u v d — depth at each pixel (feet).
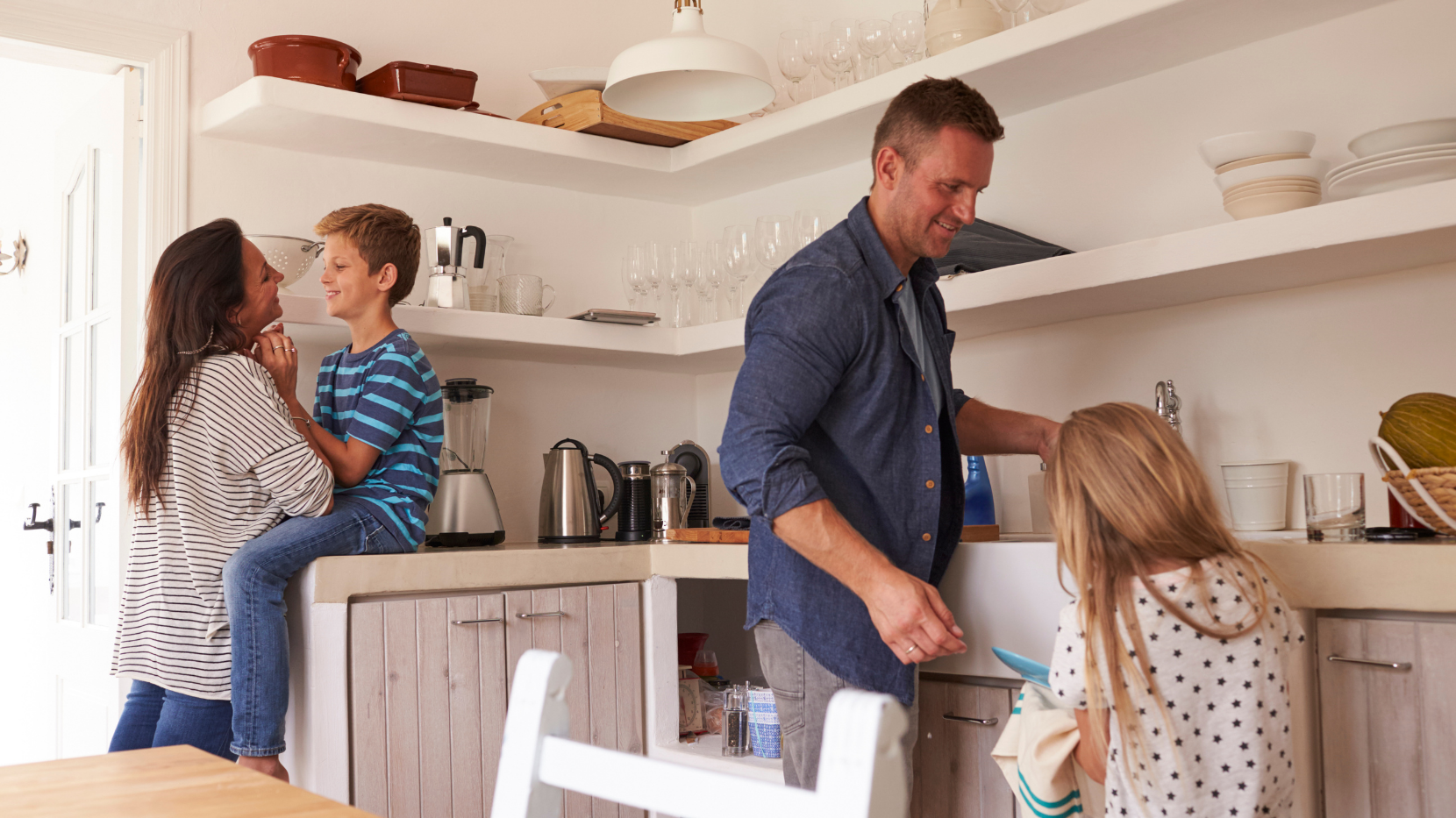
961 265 7.55
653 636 8.04
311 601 6.56
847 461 4.99
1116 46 7.06
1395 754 4.92
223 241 6.63
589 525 8.73
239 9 8.49
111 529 8.31
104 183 8.63
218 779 2.60
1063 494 4.41
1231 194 6.21
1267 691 4.09
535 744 2.28
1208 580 4.10
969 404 6.39
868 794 1.73
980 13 7.66
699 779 2.06
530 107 10.02
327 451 6.85
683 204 10.77
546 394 9.84
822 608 5.00
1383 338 6.50
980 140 4.98
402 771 6.82
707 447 10.78
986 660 6.09
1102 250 6.64
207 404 6.36
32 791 2.49
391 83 8.18
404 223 7.61
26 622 11.03
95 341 8.82
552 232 9.93
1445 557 4.74
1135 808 4.16
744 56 6.40
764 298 4.99
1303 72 6.82
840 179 9.53
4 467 11.94
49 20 7.67
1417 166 5.48
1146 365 7.59
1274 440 6.97
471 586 7.19
